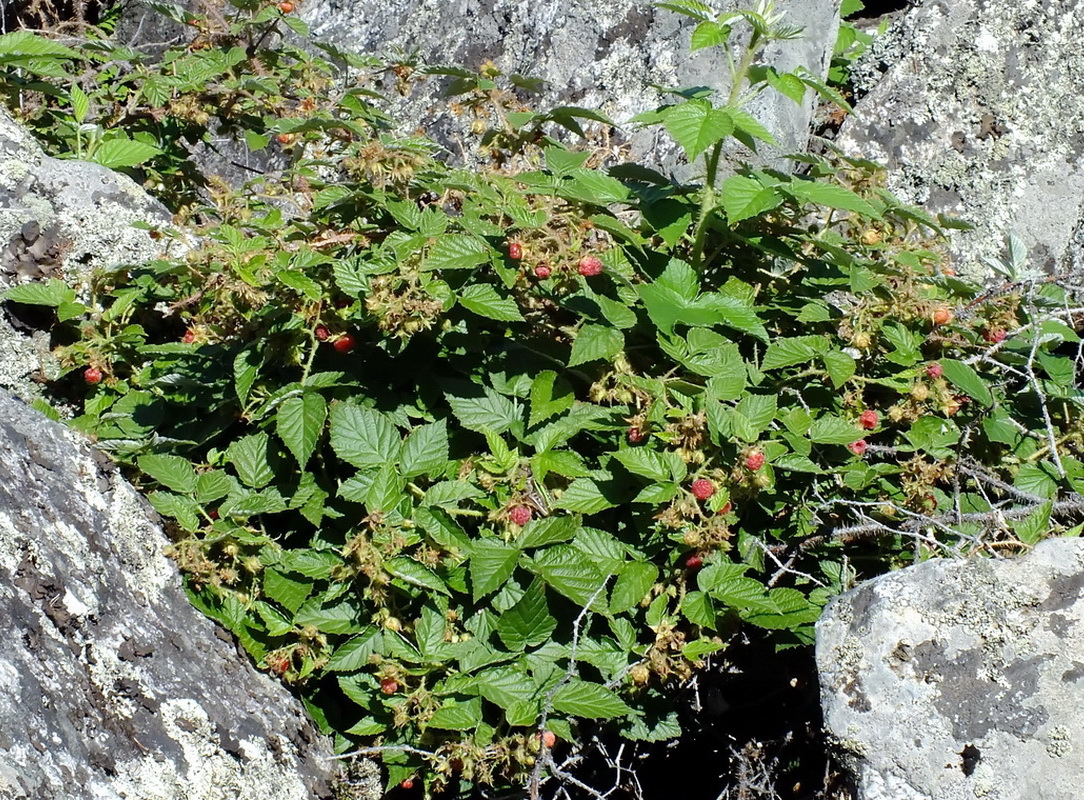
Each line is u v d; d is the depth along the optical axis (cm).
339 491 165
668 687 171
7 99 203
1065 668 157
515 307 165
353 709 173
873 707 160
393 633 165
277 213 178
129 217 188
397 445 167
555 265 164
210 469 173
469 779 165
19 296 179
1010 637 158
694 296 171
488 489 165
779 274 182
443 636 164
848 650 161
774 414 169
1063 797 155
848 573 172
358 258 169
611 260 170
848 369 173
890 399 180
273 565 167
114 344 181
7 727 150
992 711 157
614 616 167
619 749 174
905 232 190
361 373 173
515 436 169
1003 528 166
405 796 174
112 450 174
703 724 178
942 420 176
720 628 167
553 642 166
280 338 168
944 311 177
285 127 188
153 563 166
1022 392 183
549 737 161
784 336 180
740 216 167
